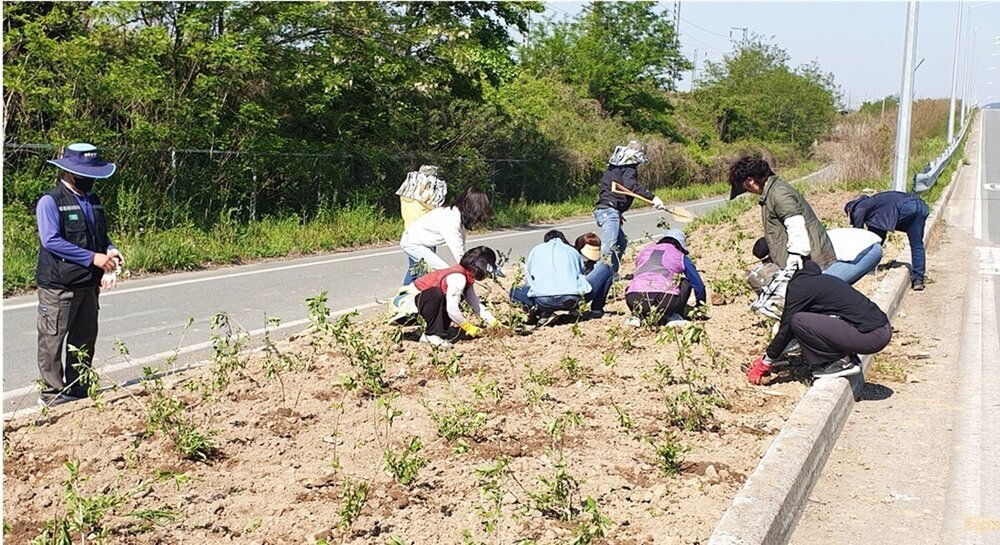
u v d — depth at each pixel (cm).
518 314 827
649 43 5081
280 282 1255
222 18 1808
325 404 600
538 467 492
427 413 579
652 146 4050
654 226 2355
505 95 3180
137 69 1620
